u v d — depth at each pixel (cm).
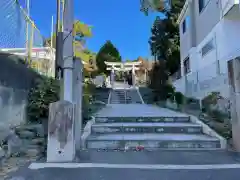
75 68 481
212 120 671
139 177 339
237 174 351
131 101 1758
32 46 657
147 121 711
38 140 475
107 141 524
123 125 632
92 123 657
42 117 587
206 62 1111
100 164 396
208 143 522
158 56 2092
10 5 523
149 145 523
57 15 493
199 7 1234
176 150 498
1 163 387
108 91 2075
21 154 441
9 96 508
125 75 3338
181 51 1598
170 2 2089
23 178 333
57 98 597
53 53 823
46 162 403
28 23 629
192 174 351
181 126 620
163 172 359
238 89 478
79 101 486
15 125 525
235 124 489
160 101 1481
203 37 1162
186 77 1323
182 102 1087
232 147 506
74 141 427
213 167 382
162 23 2067
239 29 877
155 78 1808
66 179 331
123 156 450
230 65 497
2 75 483
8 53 511
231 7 816
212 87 937
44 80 663
